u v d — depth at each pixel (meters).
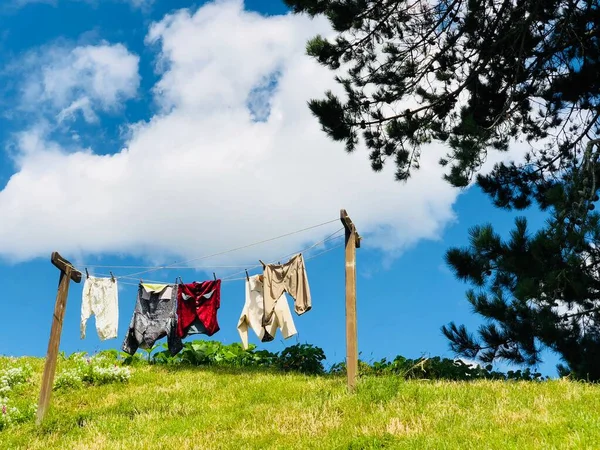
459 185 13.62
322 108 15.20
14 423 10.57
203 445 8.01
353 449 7.28
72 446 8.70
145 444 8.31
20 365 13.96
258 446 7.80
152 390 11.81
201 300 11.59
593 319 12.22
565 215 11.72
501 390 9.46
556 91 15.95
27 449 9.08
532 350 12.18
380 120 15.72
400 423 7.98
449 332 13.22
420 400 9.05
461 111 16.03
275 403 9.98
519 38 14.66
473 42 15.25
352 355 10.29
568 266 11.45
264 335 11.14
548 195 11.93
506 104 14.52
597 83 15.29
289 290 10.84
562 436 6.84
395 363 13.41
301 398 10.02
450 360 13.58
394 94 15.81
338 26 14.55
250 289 11.35
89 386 12.67
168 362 14.83
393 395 9.44
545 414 7.86
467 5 14.39
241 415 9.42
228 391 11.22
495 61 15.45
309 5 14.29
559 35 14.49
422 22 15.50
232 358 15.08
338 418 8.57
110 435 9.02
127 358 14.41
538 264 11.56
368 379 10.16
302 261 10.85
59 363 14.21
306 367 14.12
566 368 12.52
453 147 13.70
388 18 15.48
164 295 11.62
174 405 10.39
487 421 7.76
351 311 10.52
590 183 12.49
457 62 15.71
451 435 7.28
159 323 11.54
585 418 7.38
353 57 15.84
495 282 12.47
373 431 7.78
